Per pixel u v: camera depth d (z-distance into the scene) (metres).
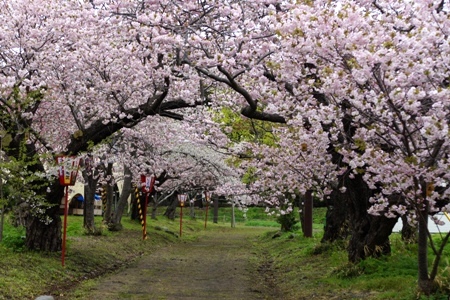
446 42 6.55
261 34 11.06
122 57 12.47
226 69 10.99
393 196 9.73
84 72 13.38
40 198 11.87
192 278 13.55
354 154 8.14
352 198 11.84
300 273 13.35
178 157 25.73
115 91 13.30
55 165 12.95
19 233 15.73
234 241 27.77
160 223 33.62
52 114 15.82
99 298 10.02
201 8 11.19
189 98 12.74
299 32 7.95
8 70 13.30
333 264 13.17
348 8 8.13
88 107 14.66
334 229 17.05
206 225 40.88
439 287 8.25
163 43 10.61
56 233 14.12
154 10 10.73
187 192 36.19
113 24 11.52
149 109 13.05
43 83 12.18
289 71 9.29
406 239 14.11
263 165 15.10
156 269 15.24
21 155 11.64
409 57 7.02
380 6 9.80
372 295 9.20
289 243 21.06
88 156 16.53
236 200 27.36
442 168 7.02
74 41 13.42
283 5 10.70
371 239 11.61
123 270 14.66
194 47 10.83
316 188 13.73
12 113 11.77
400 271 10.63
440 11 8.22
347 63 7.79
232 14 10.45
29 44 12.73
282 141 13.01
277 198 21.84
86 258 14.55
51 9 12.75
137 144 20.77
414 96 6.30
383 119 7.56
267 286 12.47
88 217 20.64
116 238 20.92
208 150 25.02
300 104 9.90
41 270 11.78
